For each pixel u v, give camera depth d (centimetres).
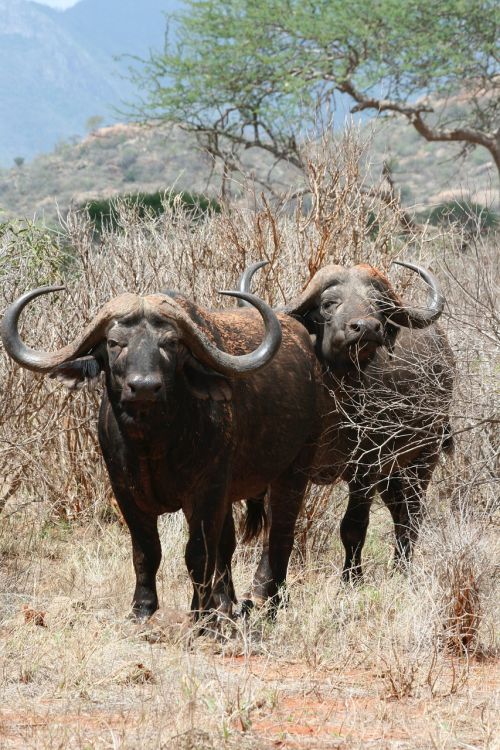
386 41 6719
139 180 16188
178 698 1390
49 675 1520
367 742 1295
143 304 1688
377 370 2298
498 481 2102
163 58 6975
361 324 2142
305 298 2234
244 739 1265
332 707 1438
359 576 2222
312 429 2127
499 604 1861
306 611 1914
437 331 2503
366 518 2302
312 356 2158
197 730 1255
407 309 2256
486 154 11900
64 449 2647
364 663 1652
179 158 16388
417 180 10594
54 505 2617
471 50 6975
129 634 1744
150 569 1853
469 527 1861
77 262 2683
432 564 1870
